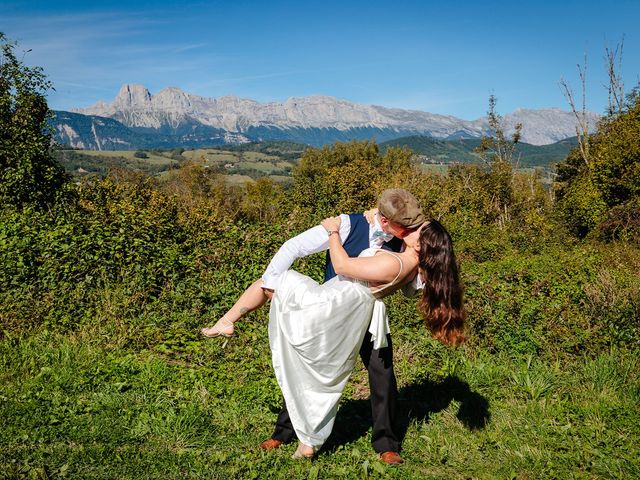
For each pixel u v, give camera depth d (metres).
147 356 6.66
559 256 15.78
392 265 4.11
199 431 4.71
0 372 5.57
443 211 27.61
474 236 23.83
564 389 5.95
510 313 8.03
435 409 5.56
